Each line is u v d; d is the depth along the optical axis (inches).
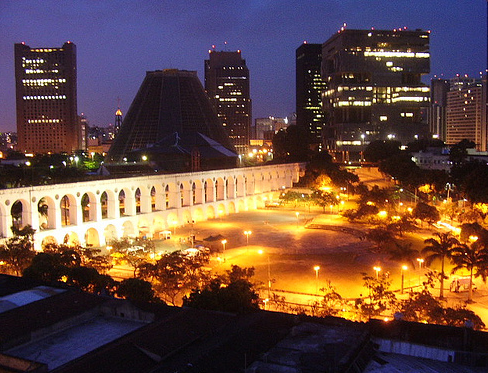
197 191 6968.5
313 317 1838.1
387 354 1577.3
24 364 1577.3
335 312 3011.8
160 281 3356.3
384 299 3321.9
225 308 2484.0
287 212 7637.8
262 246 5196.9
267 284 3912.4
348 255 4859.7
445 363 1510.8
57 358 1728.6
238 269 3412.9
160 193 6259.8
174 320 1872.5
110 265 4094.5
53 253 3767.2
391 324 1640.0
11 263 3789.4
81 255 4079.7
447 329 1585.9
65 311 2031.3
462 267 3565.5
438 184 7623.0
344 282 3966.5
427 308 2790.4
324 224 6358.3
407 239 5428.2
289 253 4943.4
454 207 6766.7
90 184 5295.3
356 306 3034.0
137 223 5866.1
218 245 5221.5
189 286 3346.5
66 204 6919.3
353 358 1445.6
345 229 5974.4
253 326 1758.1
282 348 1520.7
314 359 1414.9
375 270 4271.7
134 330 1868.8
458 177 7726.4
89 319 2055.9
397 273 4195.4
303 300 3540.8
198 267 3666.3
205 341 1685.5
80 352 1769.2
